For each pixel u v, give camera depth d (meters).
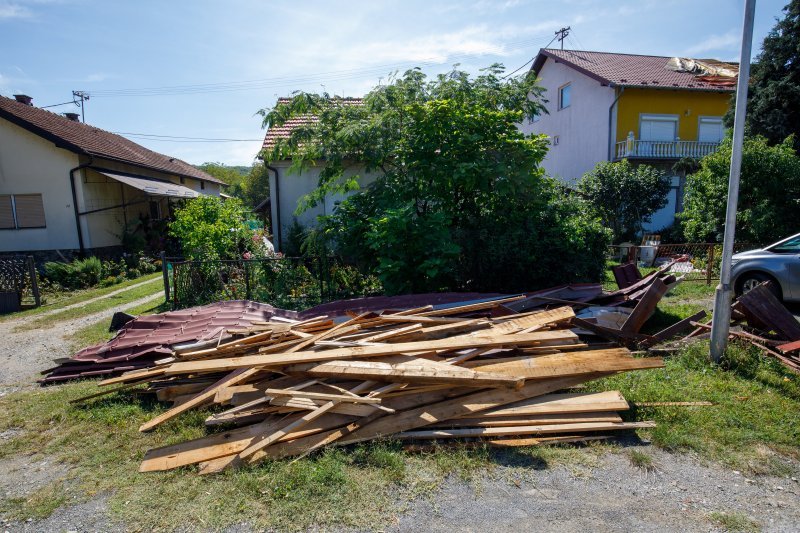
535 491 2.98
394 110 8.73
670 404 4.01
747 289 8.23
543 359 4.09
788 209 12.94
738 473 3.14
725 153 13.67
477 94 9.02
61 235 15.45
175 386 4.43
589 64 23.02
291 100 9.35
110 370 5.27
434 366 3.81
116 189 17.41
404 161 8.54
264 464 3.27
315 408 3.50
